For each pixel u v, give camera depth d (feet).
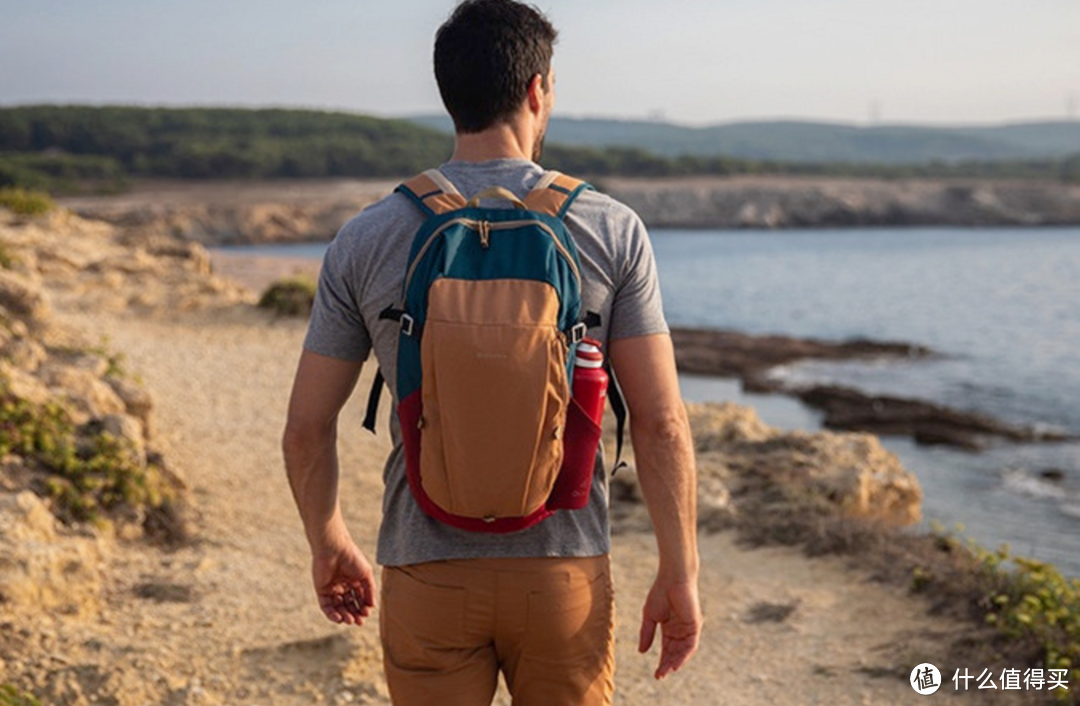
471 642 7.55
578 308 7.16
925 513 47.78
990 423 69.41
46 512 19.92
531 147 8.03
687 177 569.64
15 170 375.45
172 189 416.05
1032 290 189.47
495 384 6.72
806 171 627.87
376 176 501.97
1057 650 16.83
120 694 14.80
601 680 7.79
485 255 7.06
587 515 7.64
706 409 35.91
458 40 7.72
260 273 121.80
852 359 101.35
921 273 229.04
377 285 7.44
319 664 16.44
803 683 16.99
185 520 23.40
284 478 28.02
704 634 18.99
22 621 16.37
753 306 161.68
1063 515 48.14
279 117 582.35
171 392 37.47
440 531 7.46
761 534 23.82
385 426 34.45
